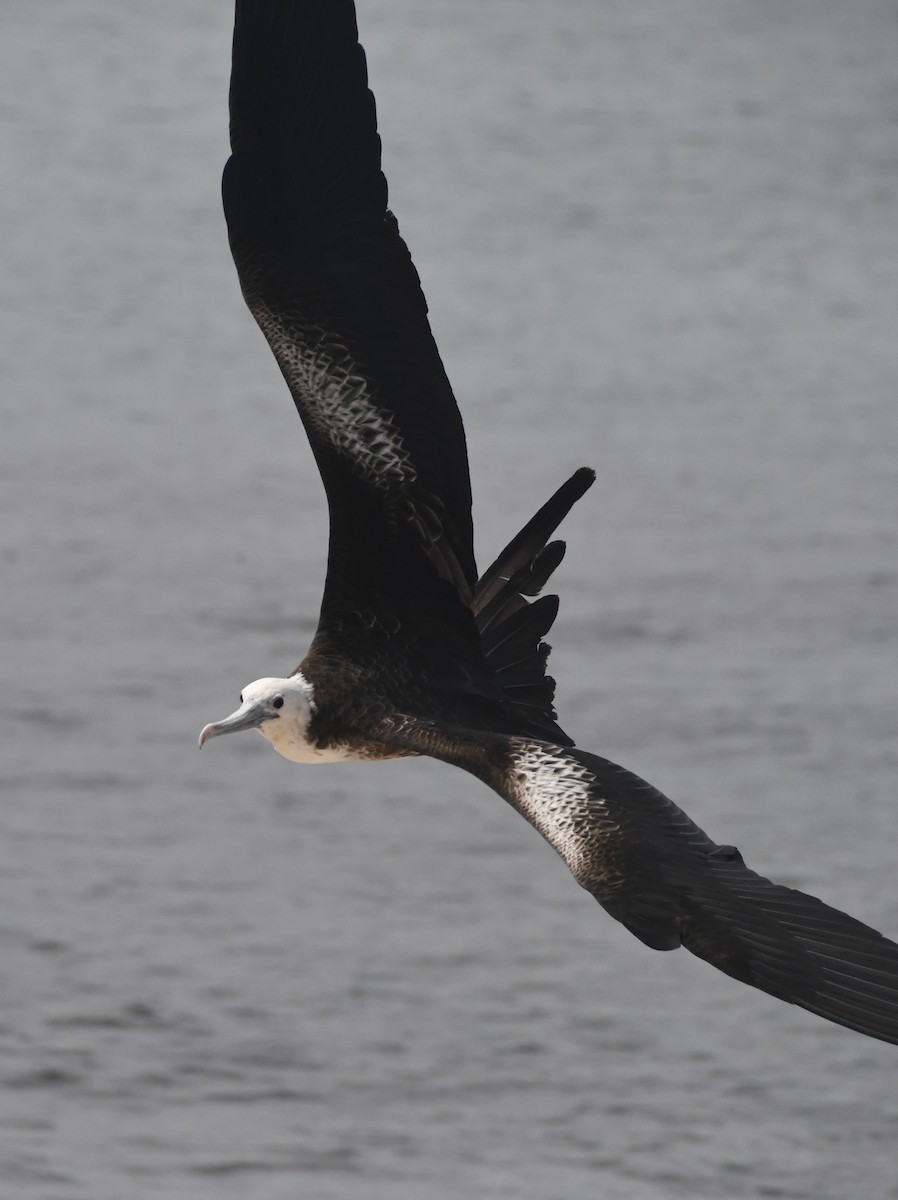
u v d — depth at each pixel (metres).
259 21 7.08
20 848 18.86
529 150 61.38
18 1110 14.71
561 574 27.19
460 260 47.72
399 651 7.20
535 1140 14.48
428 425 7.20
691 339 41.06
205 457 33.25
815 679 23.38
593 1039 15.82
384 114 67.25
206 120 66.00
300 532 29.31
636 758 21.09
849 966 5.57
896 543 28.78
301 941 17.19
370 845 19.05
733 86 74.75
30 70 73.31
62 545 28.42
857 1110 14.96
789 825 19.48
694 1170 14.23
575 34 86.31
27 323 42.22
